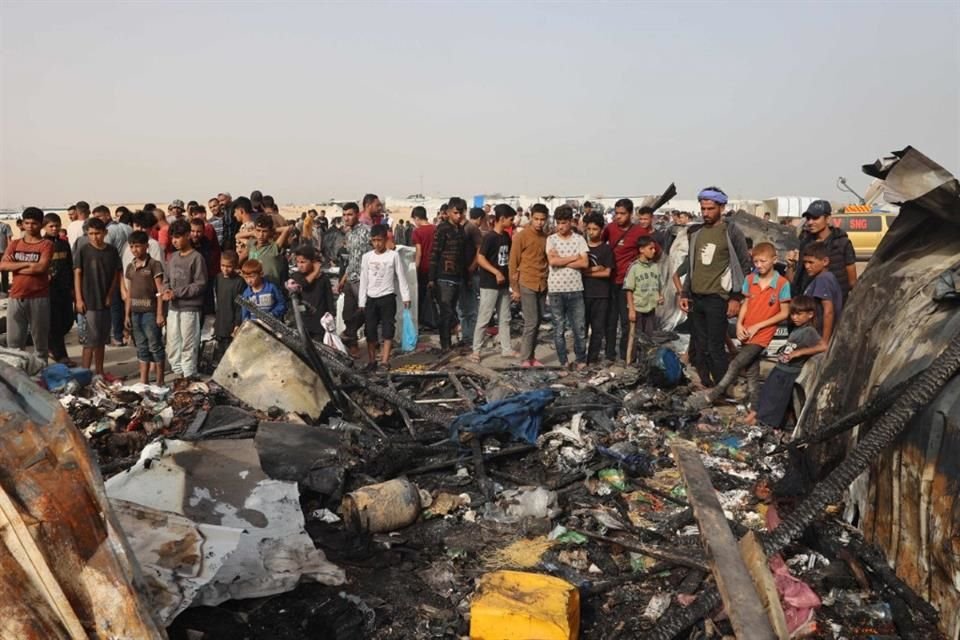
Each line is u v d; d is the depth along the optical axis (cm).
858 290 544
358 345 1079
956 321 407
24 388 259
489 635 339
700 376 817
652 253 920
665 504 520
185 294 795
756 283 729
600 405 675
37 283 809
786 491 512
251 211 1202
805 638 345
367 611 373
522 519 483
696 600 350
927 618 358
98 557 244
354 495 471
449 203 1005
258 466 484
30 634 241
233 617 358
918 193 443
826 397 536
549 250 900
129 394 665
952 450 348
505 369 886
